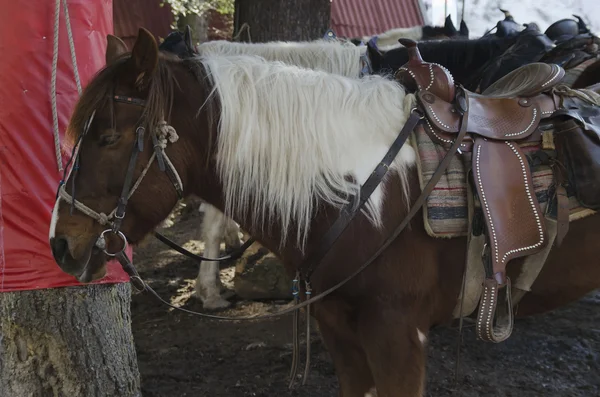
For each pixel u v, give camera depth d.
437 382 2.98
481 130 1.75
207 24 9.25
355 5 9.59
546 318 3.79
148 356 3.32
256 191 1.75
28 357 2.19
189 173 1.77
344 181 1.71
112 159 1.64
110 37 1.88
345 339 1.88
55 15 2.03
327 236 1.71
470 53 3.81
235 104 1.72
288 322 3.79
